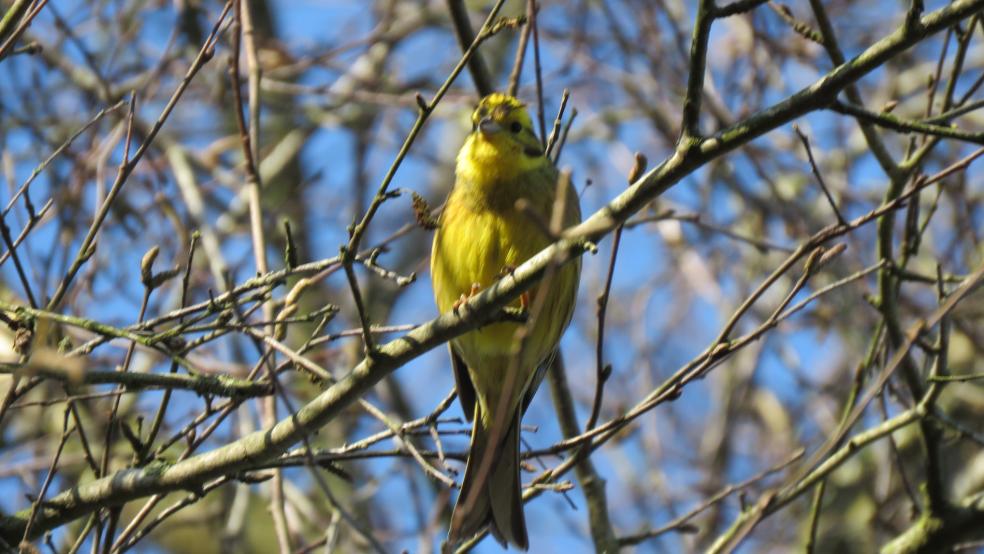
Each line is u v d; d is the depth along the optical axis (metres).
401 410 14.77
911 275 9.70
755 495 13.91
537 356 9.27
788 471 13.04
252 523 14.89
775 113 7.10
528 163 9.38
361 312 7.32
